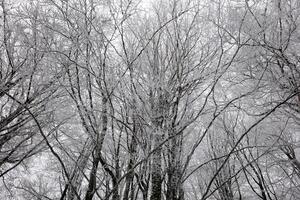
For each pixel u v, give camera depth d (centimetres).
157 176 388
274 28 513
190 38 498
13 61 486
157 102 420
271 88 545
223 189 509
